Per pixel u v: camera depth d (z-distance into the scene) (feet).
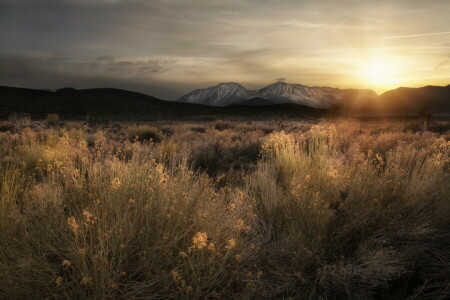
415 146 33.12
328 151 21.18
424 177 15.61
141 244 9.99
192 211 11.57
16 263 8.44
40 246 9.39
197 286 8.38
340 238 11.80
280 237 12.88
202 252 9.23
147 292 8.86
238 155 32.45
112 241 9.30
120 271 8.77
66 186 12.46
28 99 372.99
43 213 10.38
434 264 11.37
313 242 11.21
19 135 44.86
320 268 10.66
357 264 11.09
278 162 20.44
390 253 11.34
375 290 10.58
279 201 14.70
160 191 11.49
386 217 12.35
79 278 8.54
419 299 10.05
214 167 26.53
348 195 13.44
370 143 35.40
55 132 47.24
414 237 12.17
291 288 10.12
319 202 12.85
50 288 8.30
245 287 9.46
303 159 19.74
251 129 81.25
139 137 54.13
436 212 13.52
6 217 10.07
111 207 10.52
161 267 9.39
